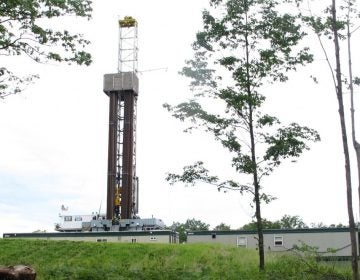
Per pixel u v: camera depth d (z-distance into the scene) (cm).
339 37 2111
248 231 5509
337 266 2742
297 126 2641
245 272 2606
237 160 2638
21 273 1575
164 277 2436
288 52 2616
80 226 8894
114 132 9094
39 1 1912
